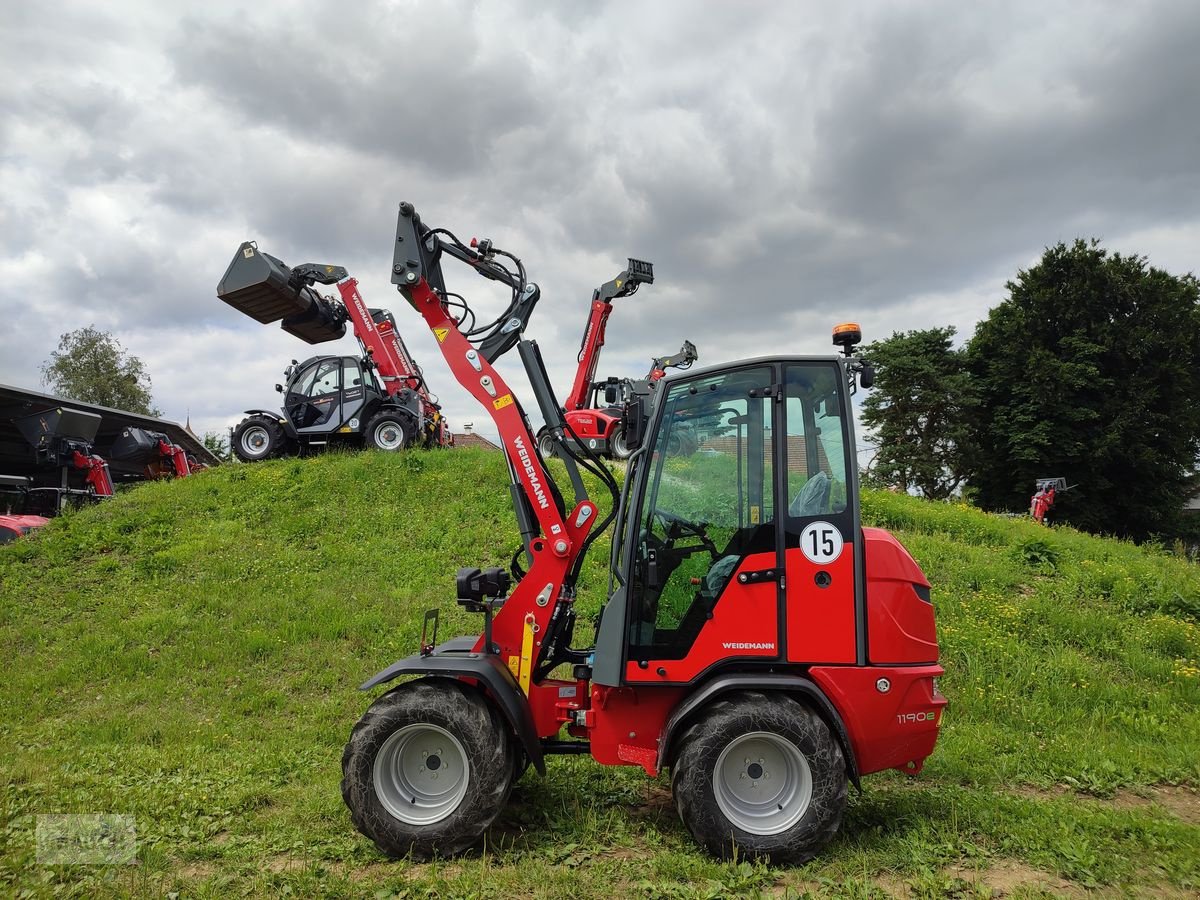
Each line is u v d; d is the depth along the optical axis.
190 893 3.55
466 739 4.10
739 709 4.04
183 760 5.79
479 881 3.67
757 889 3.60
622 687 4.37
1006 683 7.22
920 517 13.49
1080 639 8.42
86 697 7.70
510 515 12.58
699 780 3.98
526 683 4.66
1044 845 4.06
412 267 5.37
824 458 4.37
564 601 4.95
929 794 4.92
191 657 8.45
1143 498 28.53
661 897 3.56
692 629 4.33
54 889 3.53
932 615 4.46
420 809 4.17
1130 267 29.52
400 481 13.98
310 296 12.71
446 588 10.23
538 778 5.21
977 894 3.55
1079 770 5.46
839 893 3.62
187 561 11.36
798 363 4.49
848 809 4.69
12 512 16.41
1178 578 10.84
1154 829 4.24
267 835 4.30
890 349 34.34
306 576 10.69
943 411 32.91
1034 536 13.07
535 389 5.33
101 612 9.82
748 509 4.38
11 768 5.54
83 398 38.09
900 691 4.17
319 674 8.04
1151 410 28.41
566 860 3.95
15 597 10.37
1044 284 30.47
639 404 4.73
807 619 4.22
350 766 4.12
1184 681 7.42
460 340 5.32
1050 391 28.55
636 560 4.46
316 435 17.17
